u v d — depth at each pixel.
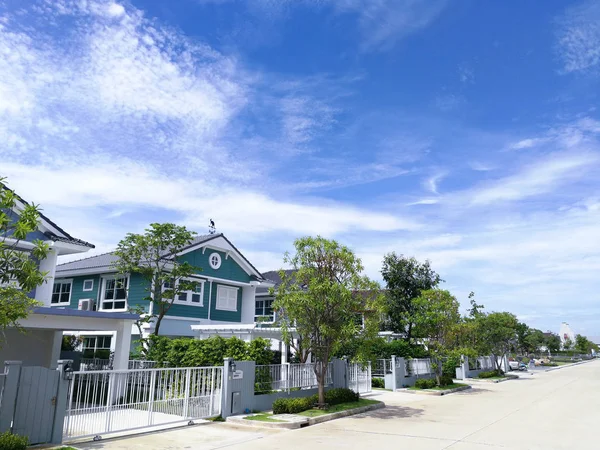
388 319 32.62
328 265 15.91
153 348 17.92
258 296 33.22
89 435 10.45
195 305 23.80
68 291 25.14
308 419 13.11
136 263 20.94
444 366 31.34
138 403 11.93
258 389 15.29
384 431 12.12
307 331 15.54
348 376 20.83
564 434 11.78
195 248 23.83
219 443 10.43
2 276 8.63
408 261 33.88
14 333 17.66
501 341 36.56
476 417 14.78
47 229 15.80
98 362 19.25
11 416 9.22
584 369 49.81
